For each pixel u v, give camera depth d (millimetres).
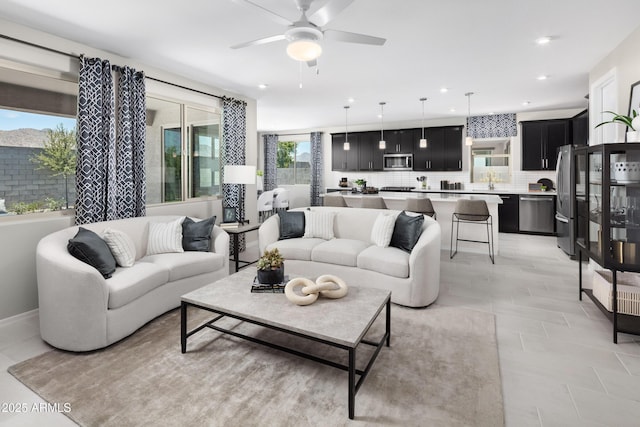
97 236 2881
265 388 2020
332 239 4117
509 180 7555
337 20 2926
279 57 3834
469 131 7781
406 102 6227
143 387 2025
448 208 5582
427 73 4465
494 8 2736
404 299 3201
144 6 2674
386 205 5988
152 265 2994
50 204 3281
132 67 3840
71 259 2453
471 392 1960
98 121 3393
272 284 2531
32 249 3086
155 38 3283
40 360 2326
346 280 3553
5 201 2994
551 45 3533
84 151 3305
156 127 4301
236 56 3787
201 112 4922
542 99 6027
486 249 5398
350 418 1754
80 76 3262
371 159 8586
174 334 2713
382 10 2754
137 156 3836
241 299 2348
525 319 2949
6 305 2932
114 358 2352
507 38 3336
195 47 3520
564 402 1883
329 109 6848
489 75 4578
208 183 5113
